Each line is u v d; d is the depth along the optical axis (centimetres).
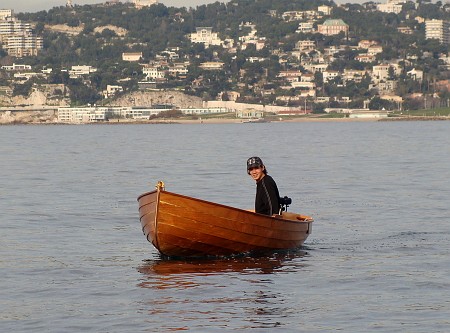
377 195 9906
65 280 5141
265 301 4616
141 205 5869
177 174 13500
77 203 9281
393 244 6312
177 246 5728
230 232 5728
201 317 4322
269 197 5878
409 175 12825
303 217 6469
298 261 5684
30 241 6588
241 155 19375
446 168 14238
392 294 4734
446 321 4212
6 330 4144
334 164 15650
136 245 6394
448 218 7719
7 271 5403
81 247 6309
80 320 4288
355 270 5362
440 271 5278
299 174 13262
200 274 5275
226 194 10325
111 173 13912
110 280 5125
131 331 4106
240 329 4128
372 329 4119
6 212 8456
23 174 13838
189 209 5625
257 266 5522
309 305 4538
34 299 4694
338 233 6925
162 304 4559
